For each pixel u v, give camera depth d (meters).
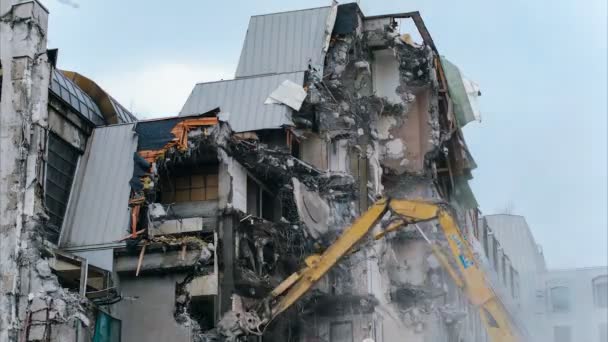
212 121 32.16
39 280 25.94
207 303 30.59
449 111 47.16
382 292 41.88
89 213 31.12
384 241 42.78
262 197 34.59
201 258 29.70
